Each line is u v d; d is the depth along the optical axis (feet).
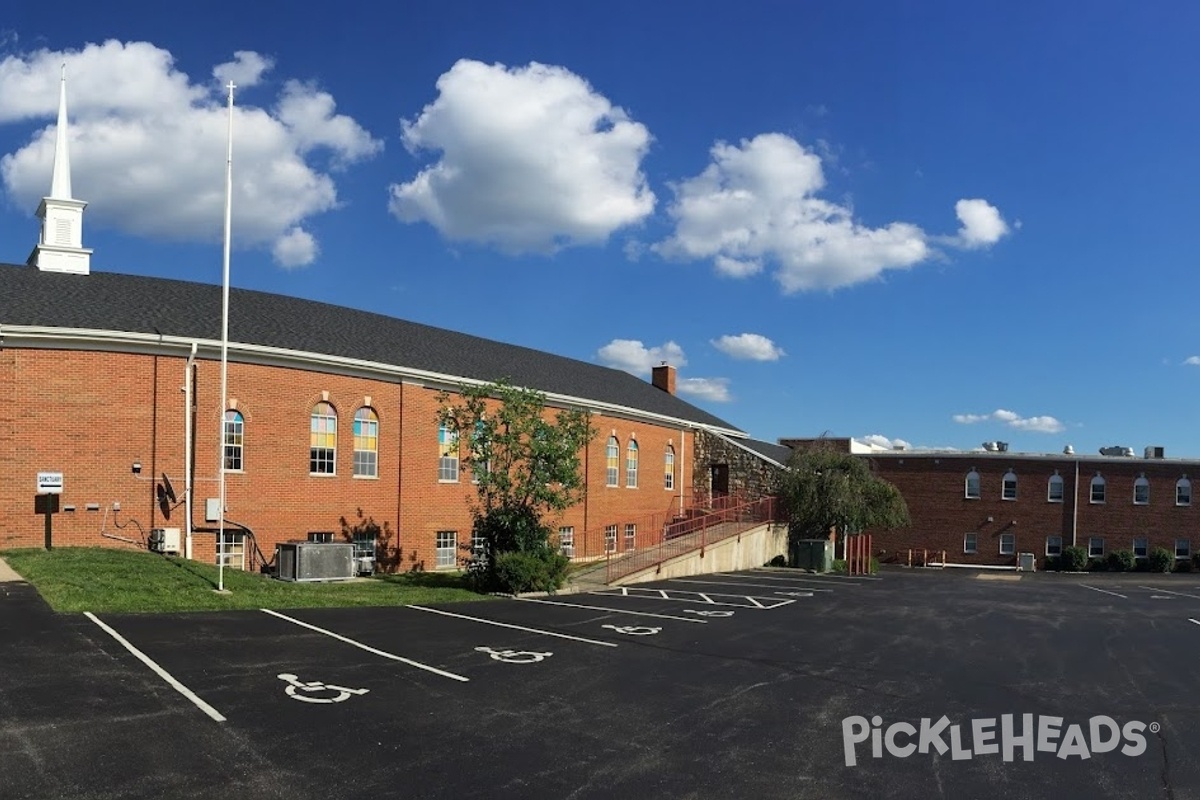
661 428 134.31
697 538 107.65
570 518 110.93
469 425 75.92
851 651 48.55
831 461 134.41
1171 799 25.48
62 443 65.05
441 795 23.32
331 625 48.21
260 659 37.88
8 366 63.31
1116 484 162.81
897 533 169.37
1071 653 50.93
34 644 37.35
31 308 66.13
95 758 24.59
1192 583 126.11
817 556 120.47
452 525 91.71
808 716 33.19
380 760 25.85
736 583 91.04
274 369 75.77
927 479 168.76
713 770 26.43
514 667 39.88
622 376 153.89
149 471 68.33
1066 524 162.61
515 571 70.13
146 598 49.98
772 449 163.22
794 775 26.30
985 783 26.37
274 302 89.71
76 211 78.13
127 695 30.73
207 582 57.57
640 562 92.38
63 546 64.44
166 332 69.46
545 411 106.01
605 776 25.45
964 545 166.09
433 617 54.24
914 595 84.94
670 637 50.93
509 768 25.73
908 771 27.22
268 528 74.74
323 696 32.53
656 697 35.22
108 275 79.05
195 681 33.27
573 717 31.60
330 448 80.23
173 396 69.72
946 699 37.11
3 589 49.03
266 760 25.29
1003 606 77.25
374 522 83.51
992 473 166.09
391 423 85.71
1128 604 84.43
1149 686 41.65
